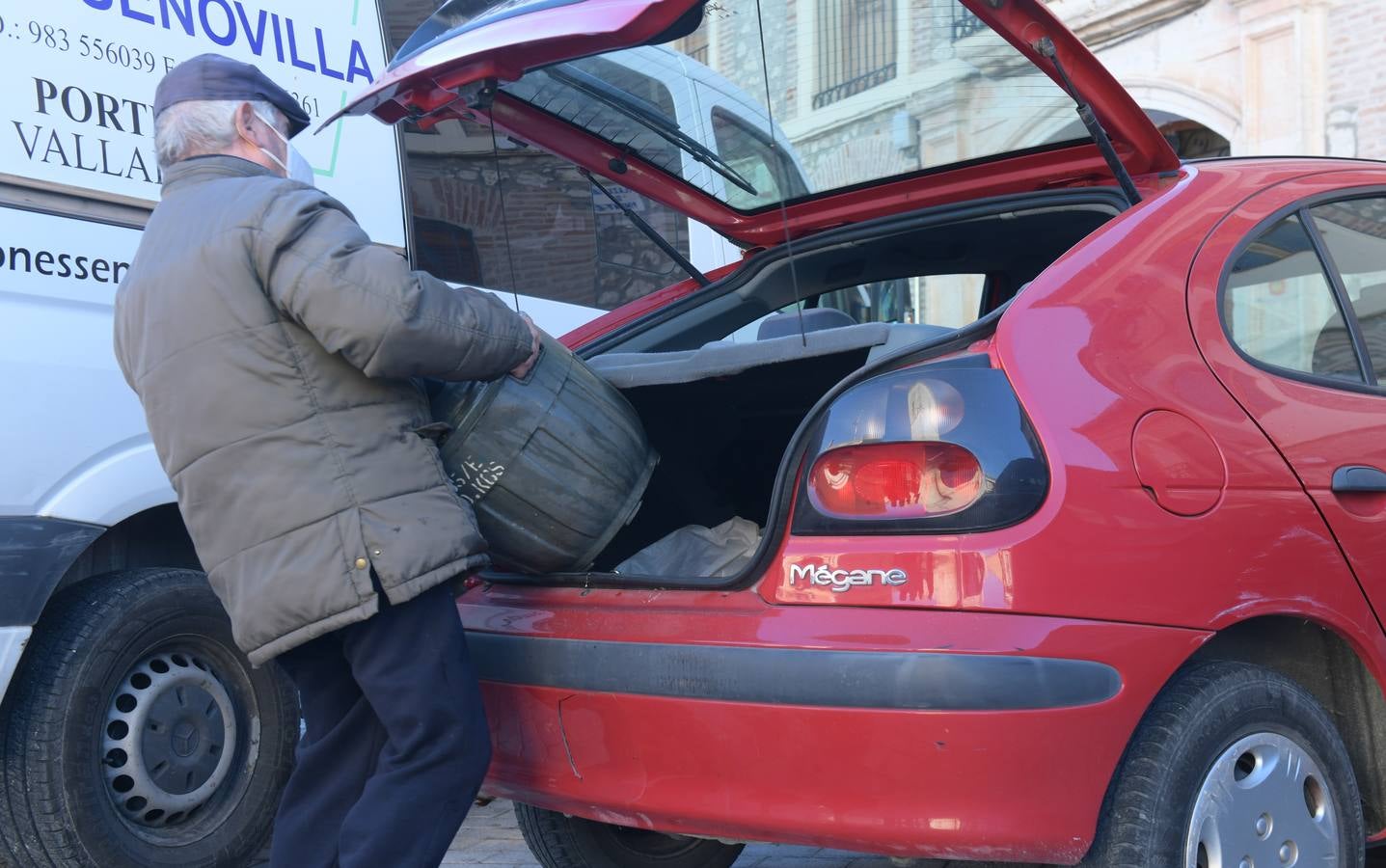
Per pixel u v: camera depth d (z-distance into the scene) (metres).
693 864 3.35
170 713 3.75
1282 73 9.95
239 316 2.47
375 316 2.39
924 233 3.66
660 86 3.29
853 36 3.18
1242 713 2.45
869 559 2.29
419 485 2.52
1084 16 11.40
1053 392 2.34
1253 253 2.83
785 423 3.39
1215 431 2.51
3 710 3.51
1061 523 2.25
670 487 3.27
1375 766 2.83
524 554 2.71
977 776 2.16
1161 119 11.32
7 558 3.32
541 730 2.61
